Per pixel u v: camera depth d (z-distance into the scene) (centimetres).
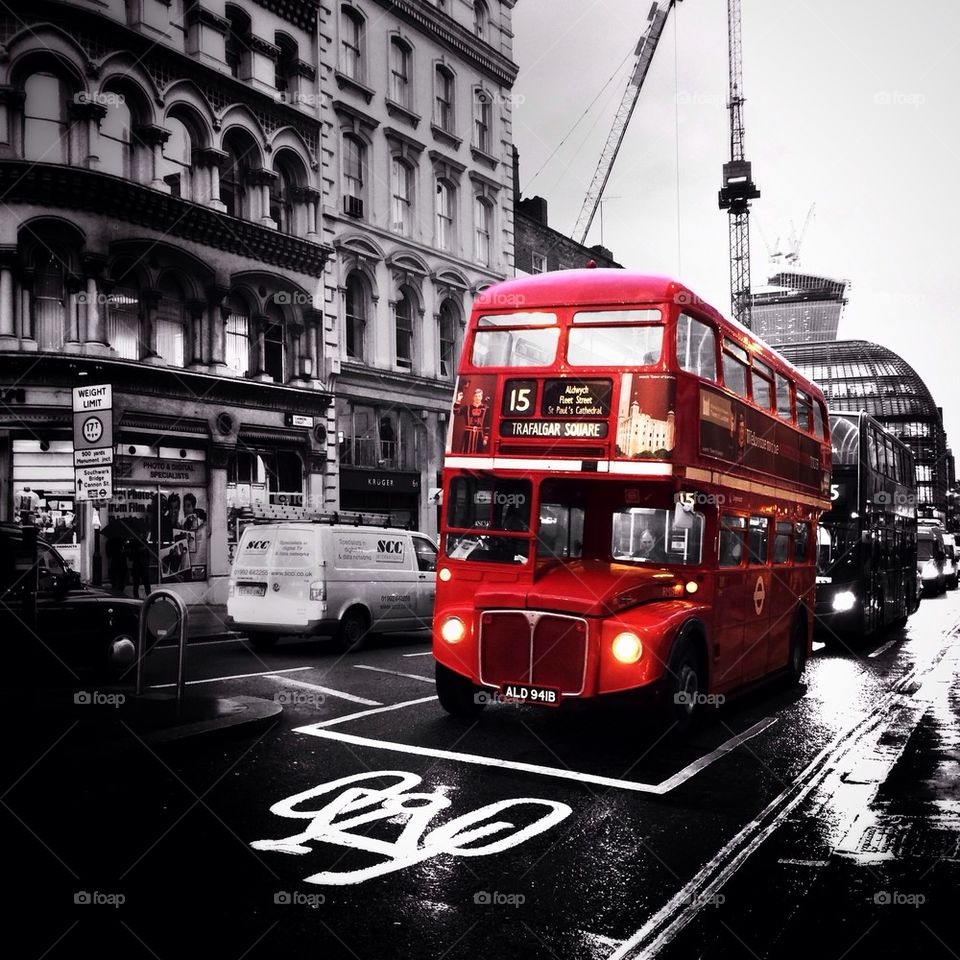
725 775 708
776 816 601
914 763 753
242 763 702
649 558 882
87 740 706
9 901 438
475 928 420
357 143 2630
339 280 2527
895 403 15112
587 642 790
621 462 820
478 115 3161
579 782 677
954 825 584
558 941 408
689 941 411
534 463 853
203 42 2128
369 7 2661
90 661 1073
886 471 1844
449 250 2986
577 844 539
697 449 852
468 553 880
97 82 1888
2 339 1770
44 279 1852
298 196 2402
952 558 4291
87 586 1138
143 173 1991
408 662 1280
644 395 822
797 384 1265
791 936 417
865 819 596
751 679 1025
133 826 550
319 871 485
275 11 2348
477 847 529
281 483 2358
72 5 1833
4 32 1772
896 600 1978
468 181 3073
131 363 1909
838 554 1605
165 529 2027
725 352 952
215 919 422
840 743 830
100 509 1873
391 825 564
